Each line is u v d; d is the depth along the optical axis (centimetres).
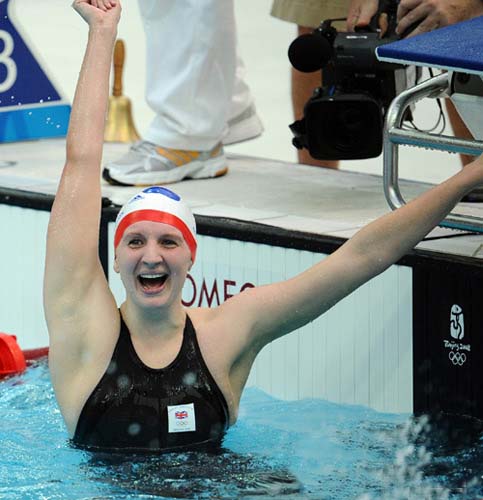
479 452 1249
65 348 1215
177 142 1798
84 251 1215
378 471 1191
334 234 1487
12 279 1798
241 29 3162
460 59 1155
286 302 1216
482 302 1339
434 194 1175
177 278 1194
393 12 1580
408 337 1409
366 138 1527
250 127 1973
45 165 1961
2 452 1204
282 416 1387
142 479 1141
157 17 1750
